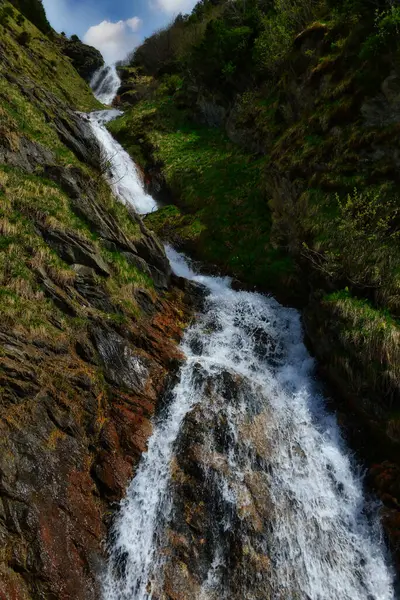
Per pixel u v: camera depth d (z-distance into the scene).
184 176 23.61
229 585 7.83
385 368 10.11
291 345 14.09
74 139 19.92
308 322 13.35
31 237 11.04
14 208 11.77
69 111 23.75
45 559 6.76
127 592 7.48
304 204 15.09
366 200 12.86
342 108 14.88
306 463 10.38
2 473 7.00
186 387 11.15
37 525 6.96
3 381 7.90
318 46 17.55
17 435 7.57
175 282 16.03
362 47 14.44
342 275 12.37
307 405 11.93
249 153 22.94
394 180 12.75
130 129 29.92
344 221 12.67
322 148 15.23
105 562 7.56
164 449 9.61
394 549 8.84
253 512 8.92
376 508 9.54
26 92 20.14
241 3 29.62
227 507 8.84
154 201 24.27
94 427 8.94
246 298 15.88
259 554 8.37
